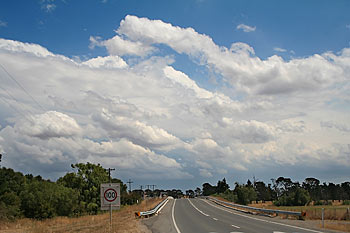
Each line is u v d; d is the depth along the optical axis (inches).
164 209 2062.0
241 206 1972.2
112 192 767.1
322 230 856.3
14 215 1763.0
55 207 2043.6
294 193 3646.7
